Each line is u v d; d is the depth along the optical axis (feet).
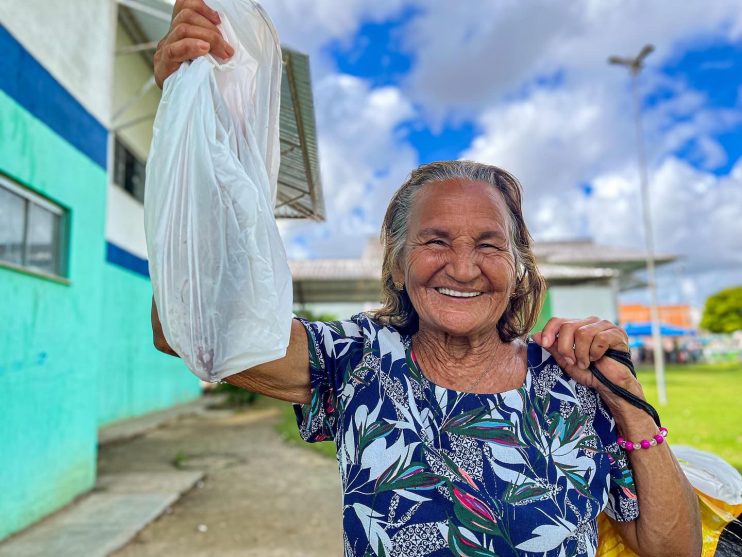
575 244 112.68
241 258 3.43
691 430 29.25
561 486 3.74
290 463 24.12
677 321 184.34
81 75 17.43
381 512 3.65
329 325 4.41
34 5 14.78
